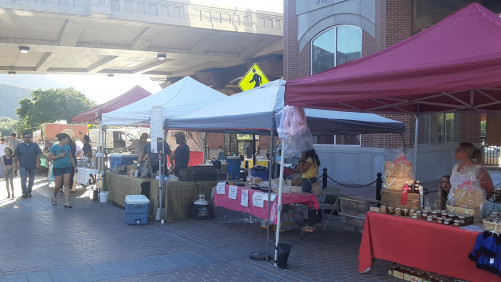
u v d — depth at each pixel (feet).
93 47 64.03
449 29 15.43
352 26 47.44
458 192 16.67
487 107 20.77
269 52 71.67
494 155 60.54
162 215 28.40
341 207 27.55
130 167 35.47
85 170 40.19
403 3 42.55
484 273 14.43
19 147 38.73
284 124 18.76
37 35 58.49
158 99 33.17
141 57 75.15
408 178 18.03
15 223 27.71
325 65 50.34
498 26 14.07
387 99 20.18
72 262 19.34
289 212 25.38
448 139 51.85
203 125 23.91
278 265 18.94
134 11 53.06
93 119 39.83
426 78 13.34
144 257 20.25
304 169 25.48
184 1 56.49
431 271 15.88
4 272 17.84
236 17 61.11
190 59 76.69
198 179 30.09
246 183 26.89
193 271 18.29
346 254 21.21
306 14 51.60
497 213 15.70
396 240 17.08
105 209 33.32
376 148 44.34
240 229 26.45
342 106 20.72
